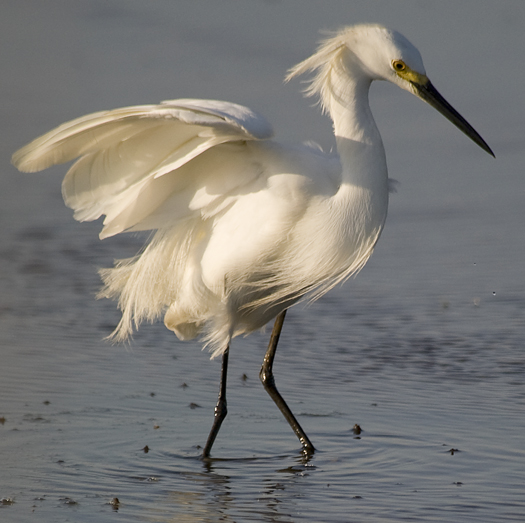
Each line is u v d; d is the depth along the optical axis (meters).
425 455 9.29
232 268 9.71
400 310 14.44
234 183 9.40
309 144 10.30
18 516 7.69
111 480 8.67
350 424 10.26
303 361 12.49
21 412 10.39
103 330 13.60
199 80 31.52
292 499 8.25
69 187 8.91
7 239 18.09
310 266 9.59
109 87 31.06
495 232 18.25
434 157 24.12
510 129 26.69
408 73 9.53
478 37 37.22
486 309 14.28
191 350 13.08
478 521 7.67
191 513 7.88
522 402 10.69
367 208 9.28
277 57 34.47
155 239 10.16
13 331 13.33
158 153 8.86
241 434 10.11
